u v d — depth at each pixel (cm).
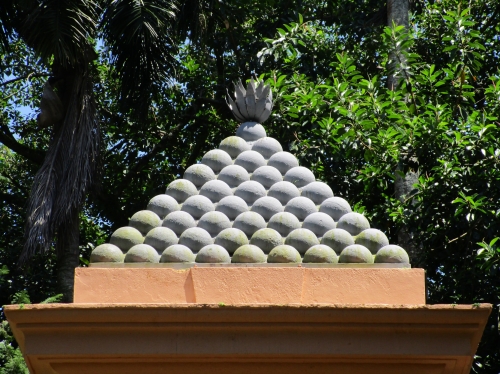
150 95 1336
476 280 1158
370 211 1341
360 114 1194
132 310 462
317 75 1477
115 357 471
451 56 1220
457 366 483
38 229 1164
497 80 1224
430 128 1120
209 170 591
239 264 508
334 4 1655
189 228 538
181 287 496
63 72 1269
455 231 1155
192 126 1720
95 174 1275
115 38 1233
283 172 600
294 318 463
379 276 501
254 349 467
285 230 542
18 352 1037
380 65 1534
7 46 1296
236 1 1566
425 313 467
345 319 466
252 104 639
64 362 479
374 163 1214
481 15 1553
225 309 461
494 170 1089
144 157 1688
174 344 468
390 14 1435
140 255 515
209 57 1667
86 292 495
